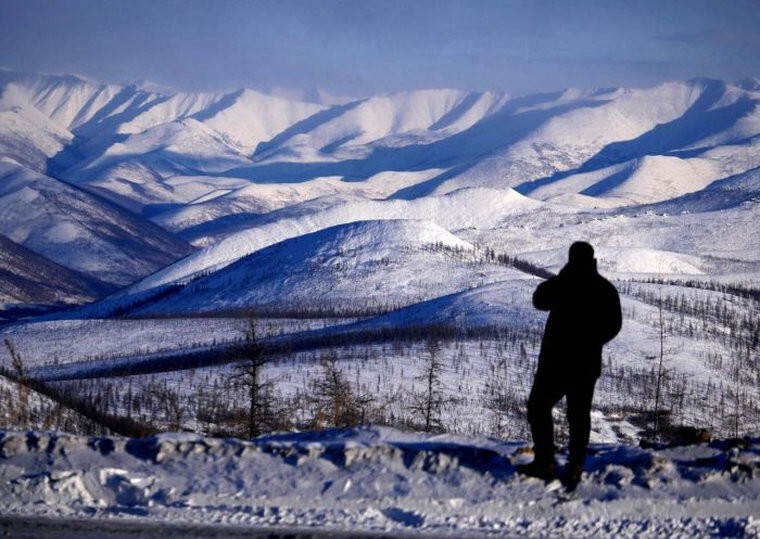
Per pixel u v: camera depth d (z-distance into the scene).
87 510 13.36
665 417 97.25
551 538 12.49
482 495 13.92
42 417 31.48
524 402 136.62
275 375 147.88
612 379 156.62
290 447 15.48
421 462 14.98
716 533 12.76
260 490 14.09
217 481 14.41
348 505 13.57
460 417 119.38
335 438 17.36
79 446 15.52
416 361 173.88
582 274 14.95
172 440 15.55
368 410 42.81
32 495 13.87
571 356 14.59
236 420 43.00
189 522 12.80
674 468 14.83
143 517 13.01
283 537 12.20
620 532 12.77
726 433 120.56
